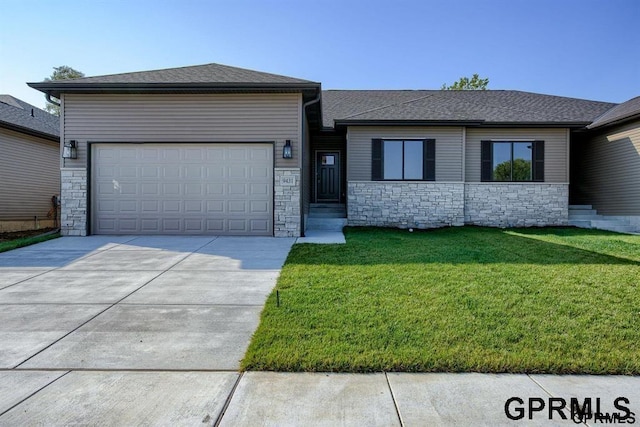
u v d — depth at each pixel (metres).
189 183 9.27
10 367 2.81
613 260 6.32
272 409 2.30
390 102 14.90
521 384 2.60
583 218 11.98
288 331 3.38
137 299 4.42
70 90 8.88
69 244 8.03
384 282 4.91
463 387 2.55
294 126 9.13
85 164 9.12
